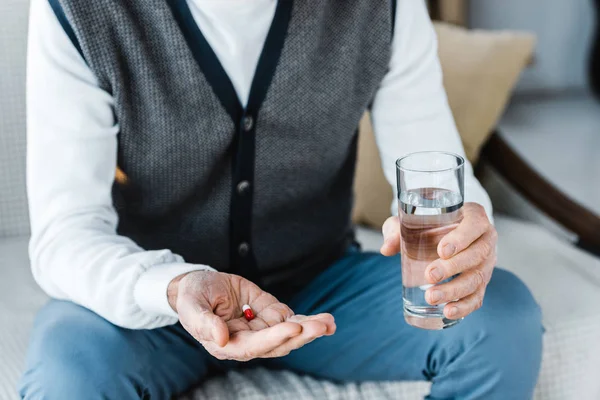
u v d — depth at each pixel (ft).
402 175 3.41
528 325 3.91
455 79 5.67
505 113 12.46
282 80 4.05
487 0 12.32
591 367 4.46
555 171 10.39
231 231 4.30
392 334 4.07
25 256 5.12
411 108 4.30
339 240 4.62
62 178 3.87
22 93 5.11
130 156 4.05
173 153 4.06
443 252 3.45
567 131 11.71
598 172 10.33
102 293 3.67
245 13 3.94
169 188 4.16
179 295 3.50
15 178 5.20
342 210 4.59
